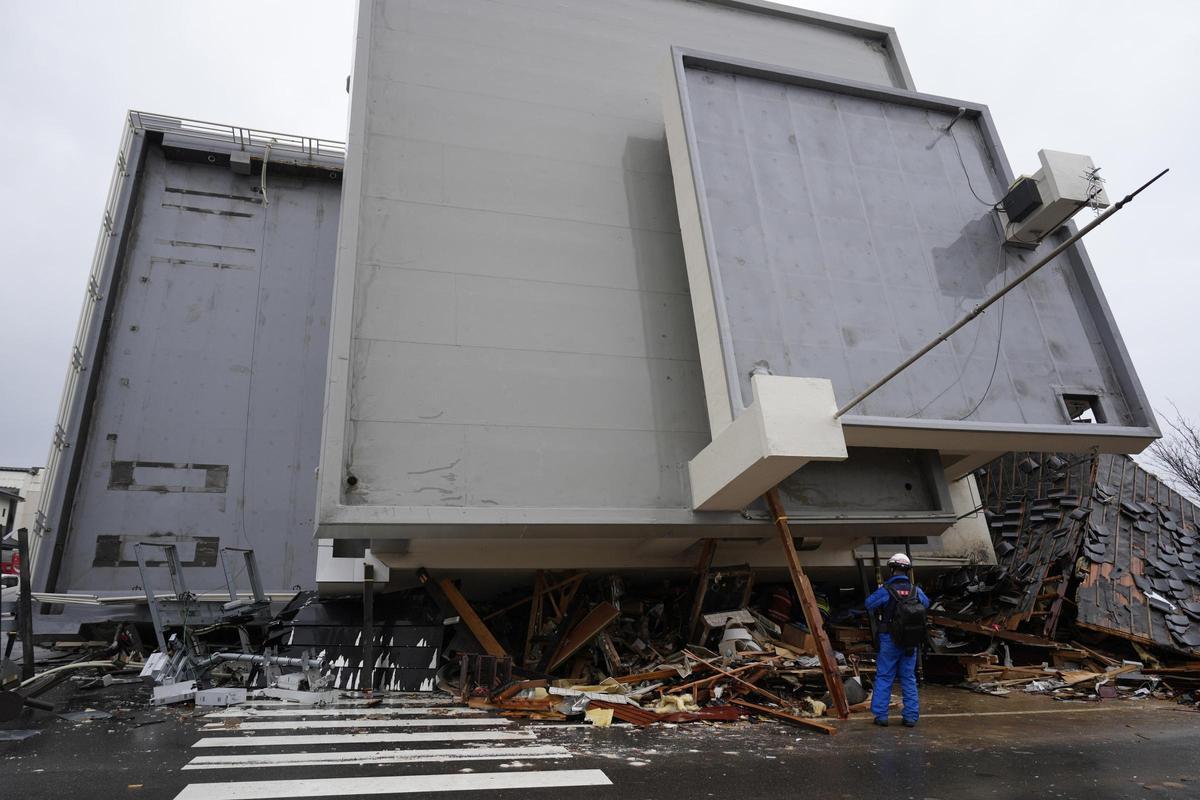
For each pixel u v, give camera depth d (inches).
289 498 625.3
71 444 571.5
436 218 434.0
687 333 454.3
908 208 463.5
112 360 613.9
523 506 386.6
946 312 438.6
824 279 426.9
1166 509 589.0
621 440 417.1
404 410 387.2
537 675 399.9
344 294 393.4
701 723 301.1
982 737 271.6
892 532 451.8
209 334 649.6
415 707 344.8
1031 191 449.7
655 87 525.0
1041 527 601.9
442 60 481.1
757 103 470.0
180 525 592.1
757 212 434.0
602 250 459.2
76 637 576.1
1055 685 417.1
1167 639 462.3
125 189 654.5
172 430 612.7
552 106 491.8
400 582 485.7
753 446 352.5
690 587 497.4
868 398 401.4
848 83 488.4
